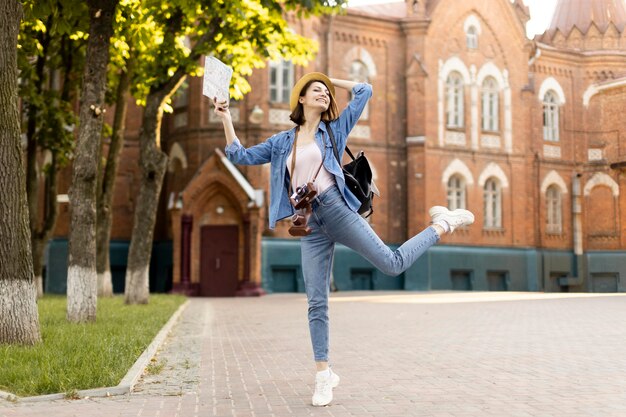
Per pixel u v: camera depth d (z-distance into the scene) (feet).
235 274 96.12
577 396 18.66
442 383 21.39
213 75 17.72
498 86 118.01
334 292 99.96
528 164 118.01
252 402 19.03
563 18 123.03
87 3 42.16
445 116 113.60
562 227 119.14
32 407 18.30
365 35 110.32
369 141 109.60
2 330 28.55
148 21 52.90
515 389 19.95
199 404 18.84
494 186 116.98
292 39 60.70
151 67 62.44
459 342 32.83
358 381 22.20
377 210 108.88
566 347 29.86
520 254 115.85
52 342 29.45
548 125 121.08
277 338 37.52
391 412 17.11
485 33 117.39
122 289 104.73
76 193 42.42
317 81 18.15
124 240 105.29
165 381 22.99
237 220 96.58
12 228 29.04
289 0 48.16
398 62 112.37
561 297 76.89
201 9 50.80
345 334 38.22
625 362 25.16
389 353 29.48
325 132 17.93
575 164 118.42
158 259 105.81
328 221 17.34
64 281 101.81
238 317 53.83
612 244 113.70
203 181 96.48
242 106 101.04
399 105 111.75
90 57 42.47
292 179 17.81
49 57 68.85
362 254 17.51
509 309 56.29
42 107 65.67
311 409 17.78
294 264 100.53
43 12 39.88
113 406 18.51
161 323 42.32
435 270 109.09
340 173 17.38
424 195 109.29
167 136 107.65
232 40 58.49
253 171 98.89
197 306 68.39
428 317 49.62
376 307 62.49
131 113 107.24
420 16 111.75
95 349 26.96
